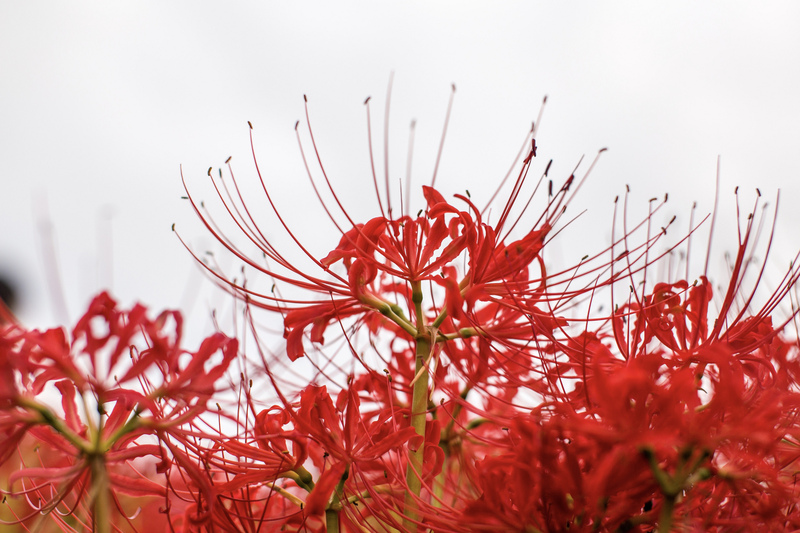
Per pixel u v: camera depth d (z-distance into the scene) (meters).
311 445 0.67
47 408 0.59
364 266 0.65
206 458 0.63
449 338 0.66
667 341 0.64
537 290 0.66
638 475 0.59
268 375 0.63
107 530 0.60
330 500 0.64
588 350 0.64
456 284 0.64
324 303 0.66
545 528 0.61
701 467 0.60
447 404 0.69
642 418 0.58
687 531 0.61
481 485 0.63
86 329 0.59
